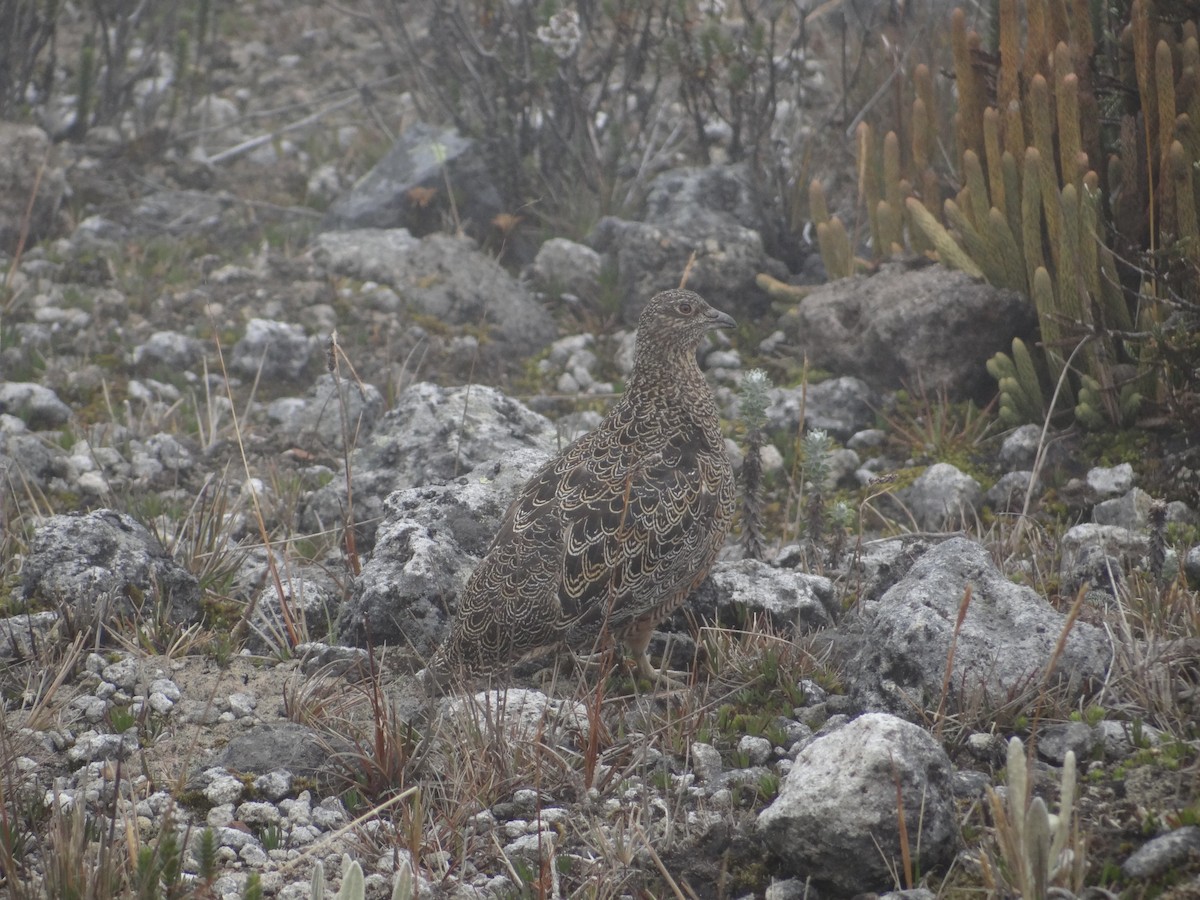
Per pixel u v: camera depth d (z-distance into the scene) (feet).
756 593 30.22
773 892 21.93
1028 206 38.68
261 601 31.53
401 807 24.11
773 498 39.11
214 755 26.09
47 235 53.47
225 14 74.18
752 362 46.09
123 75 63.93
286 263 50.83
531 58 54.08
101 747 25.89
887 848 21.38
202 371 45.57
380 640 29.73
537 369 46.70
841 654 28.91
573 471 28.81
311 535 34.17
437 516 32.01
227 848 23.31
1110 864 21.02
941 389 41.19
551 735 25.98
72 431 41.11
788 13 61.98
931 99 44.57
